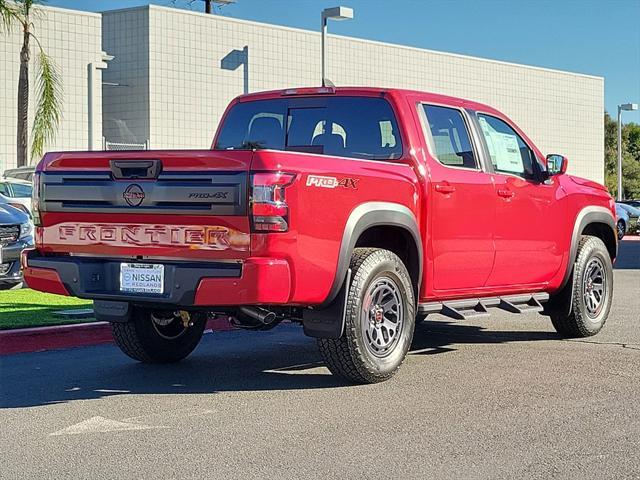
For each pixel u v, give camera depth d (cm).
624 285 1474
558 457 488
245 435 532
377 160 728
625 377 705
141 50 3098
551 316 898
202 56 3203
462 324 1006
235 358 793
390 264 668
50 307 1033
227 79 3269
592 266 899
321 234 614
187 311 684
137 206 620
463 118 777
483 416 578
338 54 3588
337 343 650
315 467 470
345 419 570
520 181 805
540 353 815
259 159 585
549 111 4491
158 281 617
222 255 596
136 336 736
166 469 468
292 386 671
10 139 2791
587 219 888
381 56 3734
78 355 805
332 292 629
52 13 2850
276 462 479
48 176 663
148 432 540
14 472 465
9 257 1170
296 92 783
